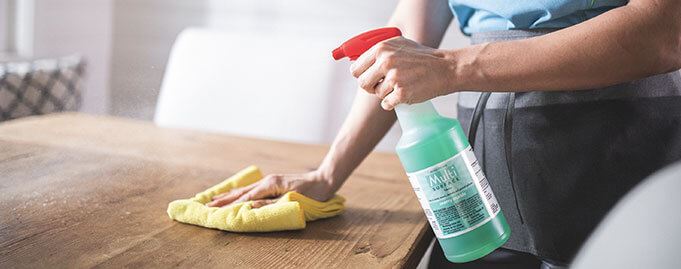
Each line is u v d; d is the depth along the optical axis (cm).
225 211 88
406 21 111
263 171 123
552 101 93
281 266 77
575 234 95
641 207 35
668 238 33
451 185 77
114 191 105
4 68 207
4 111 202
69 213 93
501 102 96
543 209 96
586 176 93
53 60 225
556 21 92
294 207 88
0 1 245
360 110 104
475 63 77
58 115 162
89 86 262
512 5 93
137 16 259
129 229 88
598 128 92
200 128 181
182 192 107
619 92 91
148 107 257
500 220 79
